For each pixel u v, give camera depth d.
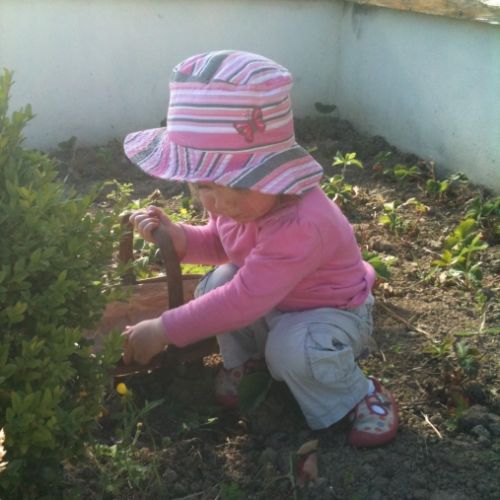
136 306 1.22
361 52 2.37
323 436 1.05
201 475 0.98
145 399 1.11
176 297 1.06
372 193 1.94
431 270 1.52
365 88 2.37
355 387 1.05
